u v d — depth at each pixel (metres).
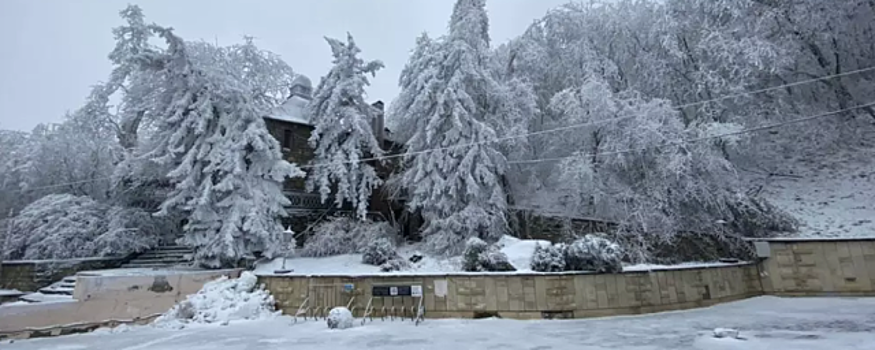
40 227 14.24
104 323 10.09
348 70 18.00
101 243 14.14
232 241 12.69
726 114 16.02
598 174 14.55
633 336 7.74
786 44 16.09
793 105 17.02
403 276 10.97
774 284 12.63
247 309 11.10
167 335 8.99
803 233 13.16
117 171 14.47
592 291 10.27
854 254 11.77
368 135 16.95
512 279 10.30
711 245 13.15
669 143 13.84
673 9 17.62
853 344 6.40
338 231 15.48
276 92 22.88
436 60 16.00
